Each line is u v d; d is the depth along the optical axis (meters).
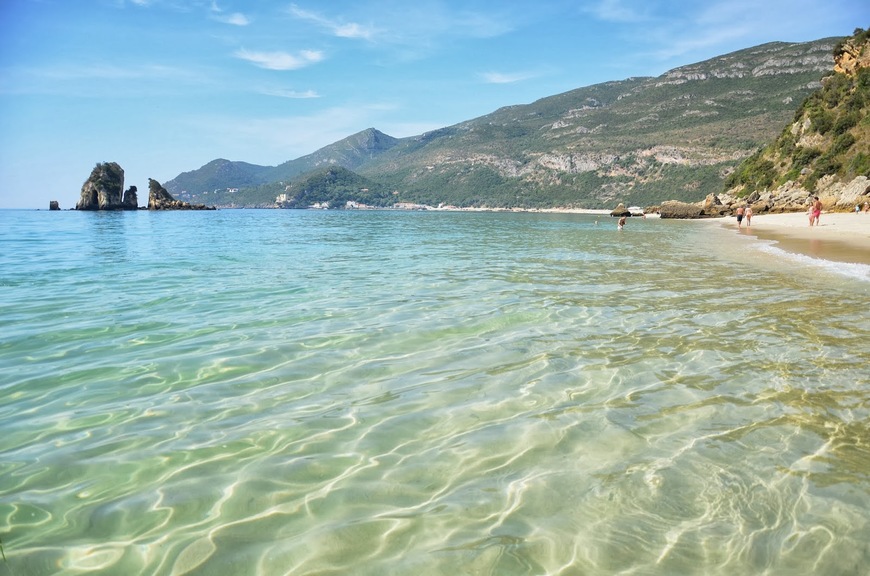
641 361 5.76
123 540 2.74
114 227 41.78
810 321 7.62
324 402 4.68
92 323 7.61
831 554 2.55
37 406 4.58
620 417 4.27
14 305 8.90
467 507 3.03
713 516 2.88
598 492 3.15
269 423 4.24
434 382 5.16
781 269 13.99
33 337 6.81
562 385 5.04
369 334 7.02
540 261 16.56
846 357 5.80
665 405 4.50
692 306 8.83
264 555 2.62
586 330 7.20
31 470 3.47
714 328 7.24
